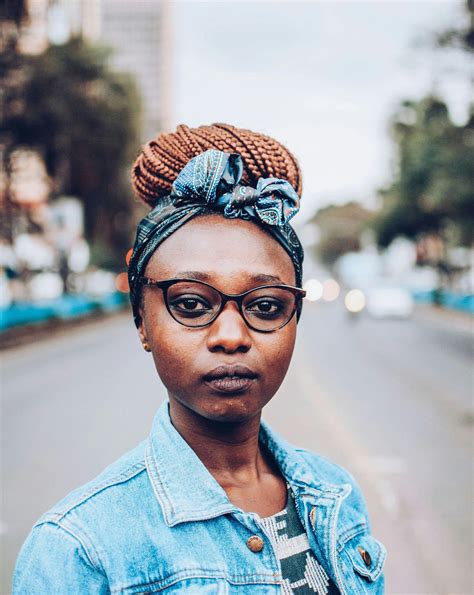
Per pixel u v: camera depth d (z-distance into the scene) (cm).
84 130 2303
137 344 1848
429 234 4225
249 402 97
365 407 868
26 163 2358
